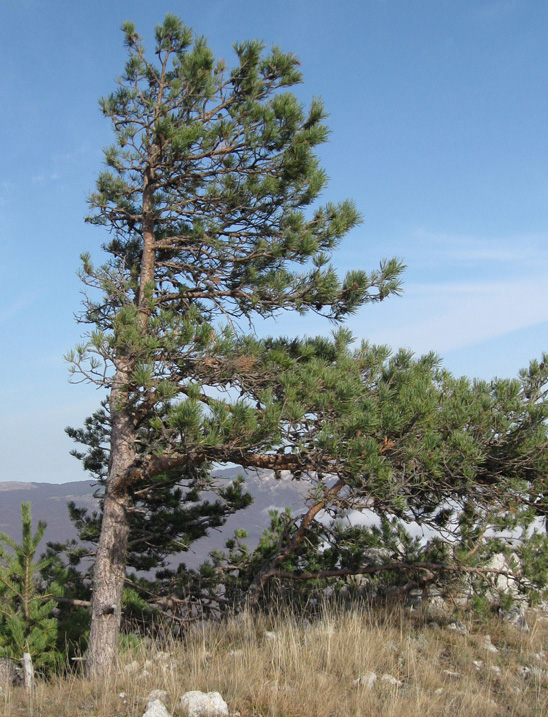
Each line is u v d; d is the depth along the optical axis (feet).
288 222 35.24
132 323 29.48
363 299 35.01
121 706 23.31
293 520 39.45
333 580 41.42
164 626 39.14
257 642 31.76
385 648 29.89
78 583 44.73
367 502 29.14
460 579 36.58
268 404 27.89
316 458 28.37
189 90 36.29
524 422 32.24
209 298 37.14
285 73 37.81
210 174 36.70
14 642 31.73
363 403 29.14
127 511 34.09
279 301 34.78
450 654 31.04
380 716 22.27
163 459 31.40
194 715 21.79
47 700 25.52
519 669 29.71
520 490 32.12
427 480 30.25
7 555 33.94
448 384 34.99
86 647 34.47
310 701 23.12
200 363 30.53
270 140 35.45
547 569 34.19
